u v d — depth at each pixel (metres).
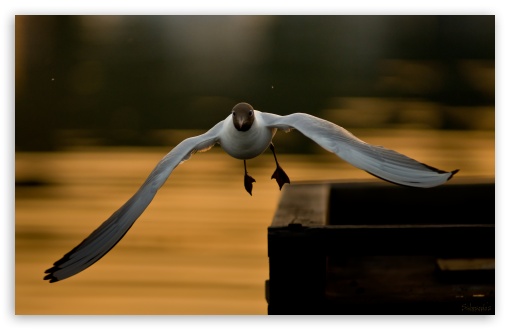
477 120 20.14
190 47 22.98
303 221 8.30
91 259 6.42
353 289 9.03
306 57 23.08
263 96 22.23
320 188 10.69
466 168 16.59
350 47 23.23
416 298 8.59
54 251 13.20
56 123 20.31
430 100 21.80
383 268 9.83
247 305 11.58
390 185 11.02
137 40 23.19
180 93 22.03
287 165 16.98
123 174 16.45
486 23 23.19
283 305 7.91
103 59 22.95
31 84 22.25
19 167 16.78
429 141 18.47
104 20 23.08
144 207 6.43
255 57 22.86
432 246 7.75
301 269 7.89
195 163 16.97
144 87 22.22
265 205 14.77
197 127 20.44
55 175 16.28
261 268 12.52
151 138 19.55
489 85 22.52
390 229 7.76
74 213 14.59
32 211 14.67
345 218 11.09
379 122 19.95
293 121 6.68
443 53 23.39
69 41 22.98
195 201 14.95
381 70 23.12
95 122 20.59
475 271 9.06
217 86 22.62
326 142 6.15
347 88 22.61
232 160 17.20
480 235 7.70
